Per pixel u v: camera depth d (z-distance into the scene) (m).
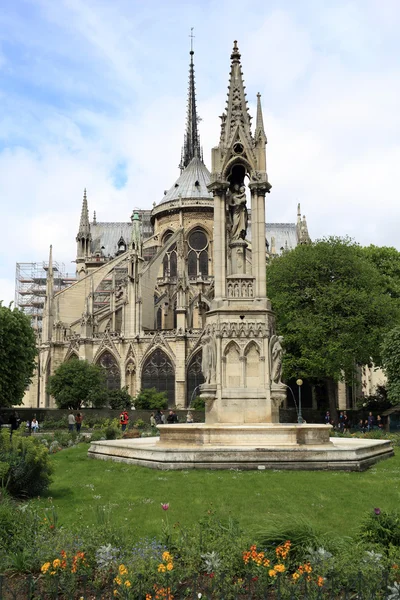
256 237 25.48
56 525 11.80
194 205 112.19
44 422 64.56
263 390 23.67
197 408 73.44
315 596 8.07
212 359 24.03
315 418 71.06
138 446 22.86
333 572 8.45
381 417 64.06
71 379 75.19
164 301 102.31
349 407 86.38
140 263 96.00
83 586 8.48
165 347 88.12
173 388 87.75
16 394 60.00
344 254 62.03
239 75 26.70
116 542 10.19
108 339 90.88
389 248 80.50
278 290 61.84
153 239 115.31
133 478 18.48
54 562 8.57
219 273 25.06
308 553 9.23
